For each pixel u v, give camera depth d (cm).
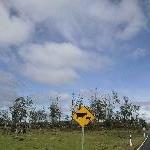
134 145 4356
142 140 5709
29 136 5188
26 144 3619
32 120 10162
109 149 3644
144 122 13825
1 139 4116
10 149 3088
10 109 9719
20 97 9825
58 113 10888
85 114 2411
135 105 11544
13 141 3912
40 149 3197
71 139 4947
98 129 10038
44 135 5775
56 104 10950
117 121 11175
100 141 5009
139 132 9925
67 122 10812
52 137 5184
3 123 9825
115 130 10006
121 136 7112
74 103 9831
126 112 11281
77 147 3672
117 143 4728
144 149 3725
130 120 11362
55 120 10794
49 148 3362
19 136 5053
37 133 6600
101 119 10906
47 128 9875
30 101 9981
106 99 11000
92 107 10819
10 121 9681
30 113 10012
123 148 3809
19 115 9681
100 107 10838
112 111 11019
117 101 11012
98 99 10950
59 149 3353
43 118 10894
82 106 2430
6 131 6956
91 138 5659
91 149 3544
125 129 10800
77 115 2417
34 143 3800
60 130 9019
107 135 7181
